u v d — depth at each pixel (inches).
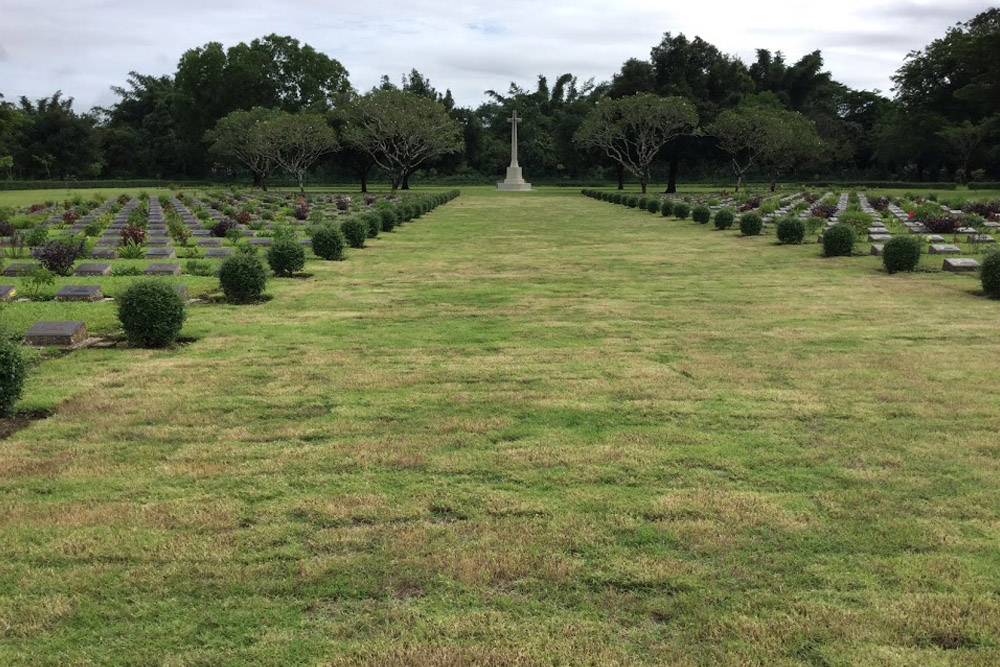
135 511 165.6
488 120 3484.3
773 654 117.1
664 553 147.1
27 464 192.1
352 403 244.4
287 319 390.0
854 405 239.3
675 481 180.5
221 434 215.2
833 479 181.2
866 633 121.7
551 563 143.4
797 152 2039.9
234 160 2458.2
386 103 1952.5
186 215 1173.7
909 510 164.4
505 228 1018.7
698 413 232.2
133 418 228.7
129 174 2874.0
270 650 118.7
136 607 130.5
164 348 323.3
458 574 140.0
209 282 502.3
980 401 241.1
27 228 925.8
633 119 1914.4
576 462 192.4
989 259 454.9
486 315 404.2
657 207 1328.7
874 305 427.5
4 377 227.1
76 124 2615.7
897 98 2363.4
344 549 149.6
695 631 123.0
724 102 2193.7
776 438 209.3
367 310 418.0
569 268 608.4
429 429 218.7
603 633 122.7
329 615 128.3
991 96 1977.1
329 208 1358.3
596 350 320.2
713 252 721.0
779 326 370.3
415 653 117.8
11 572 141.5
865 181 2682.1
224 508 166.9
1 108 2074.3
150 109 3088.1
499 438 210.7
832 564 142.6
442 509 166.7
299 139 1892.2
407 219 1115.9
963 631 121.9
